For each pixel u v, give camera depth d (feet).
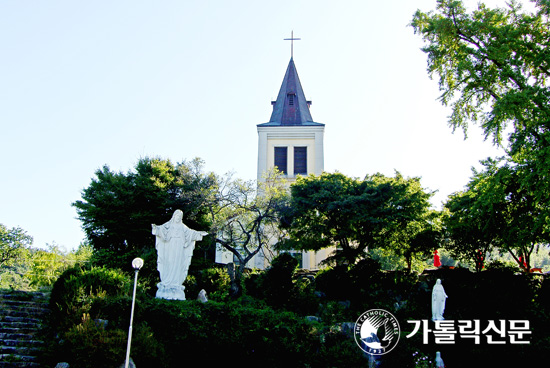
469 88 75.15
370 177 97.91
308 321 62.39
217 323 55.98
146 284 73.31
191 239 64.34
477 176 90.94
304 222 91.91
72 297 51.72
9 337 48.11
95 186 97.81
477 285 75.05
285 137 147.02
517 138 68.03
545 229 76.48
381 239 91.25
